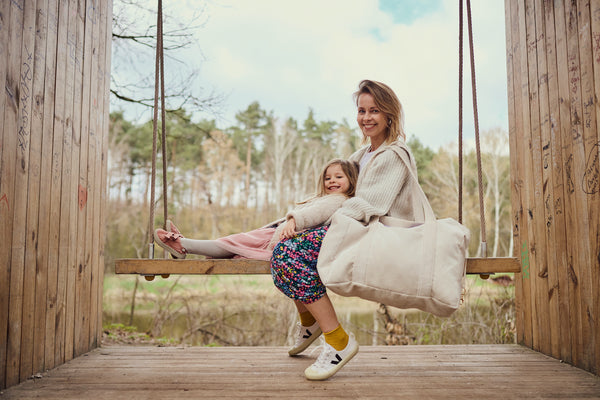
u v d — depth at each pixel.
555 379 1.96
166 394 1.71
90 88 2.57
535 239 2.63
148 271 1.81
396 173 1.82
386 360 2.29
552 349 2.42
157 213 11.28
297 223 1.80
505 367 2.18
